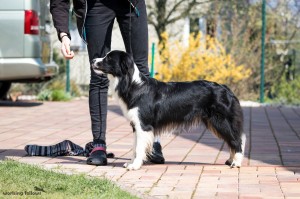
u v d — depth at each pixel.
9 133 6.14
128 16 4.58
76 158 4.83
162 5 11.09
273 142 5.72
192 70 9.62
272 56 10.24
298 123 7.10
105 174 4.28
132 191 3.81
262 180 4.12
